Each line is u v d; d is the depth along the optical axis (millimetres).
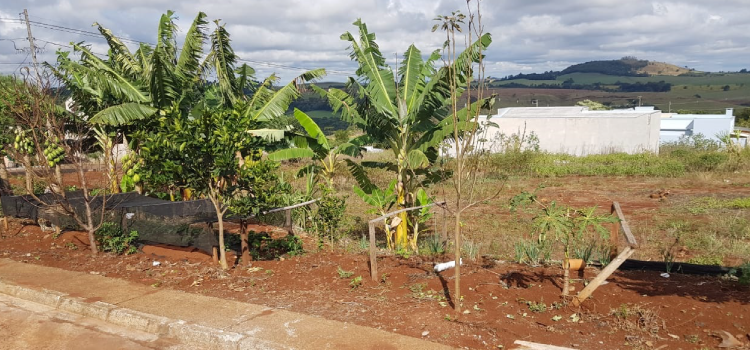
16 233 10578
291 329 5328
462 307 5719
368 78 9617
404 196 9555
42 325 6043
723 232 10375
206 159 7367
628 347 4703
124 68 12250
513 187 18797
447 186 17469
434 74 9320
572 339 4887
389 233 9492
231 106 12359
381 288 6551
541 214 5762
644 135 29125
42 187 14586
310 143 10656
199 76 12938
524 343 4789
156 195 11578
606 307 5488
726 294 5625
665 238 10164
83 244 9641
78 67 10789
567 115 32156
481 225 12266
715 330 4863
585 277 6516
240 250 8656
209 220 8141
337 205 9750
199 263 8117
